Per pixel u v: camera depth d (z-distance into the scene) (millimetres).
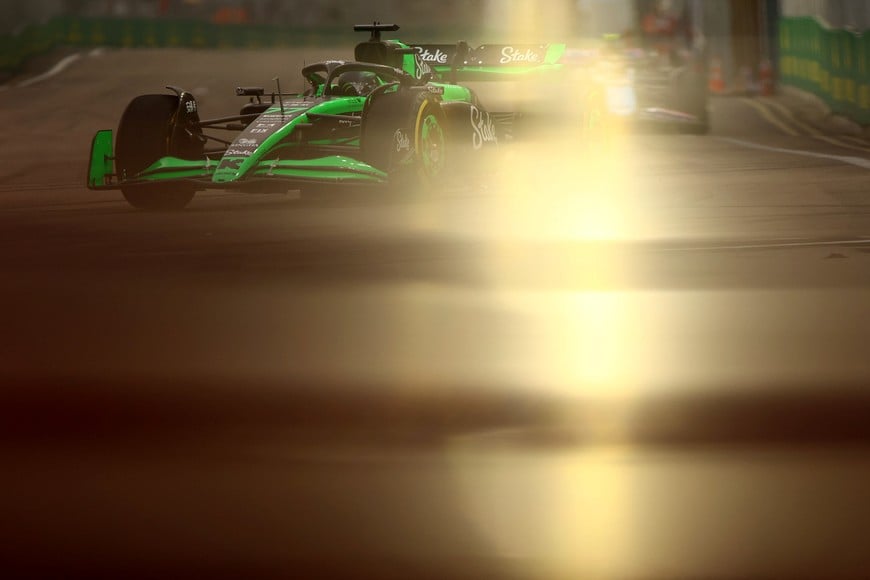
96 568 10727
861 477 12945
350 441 14406
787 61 121688
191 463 13586
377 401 16156
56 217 35969
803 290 23891
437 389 16781
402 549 11078
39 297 23641
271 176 34094
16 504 12273
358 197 40219
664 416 15422
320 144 36500
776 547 11062
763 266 26656
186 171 35438
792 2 126625
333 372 17734
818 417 15281
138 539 11328
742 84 123750
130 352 19078
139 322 21312
